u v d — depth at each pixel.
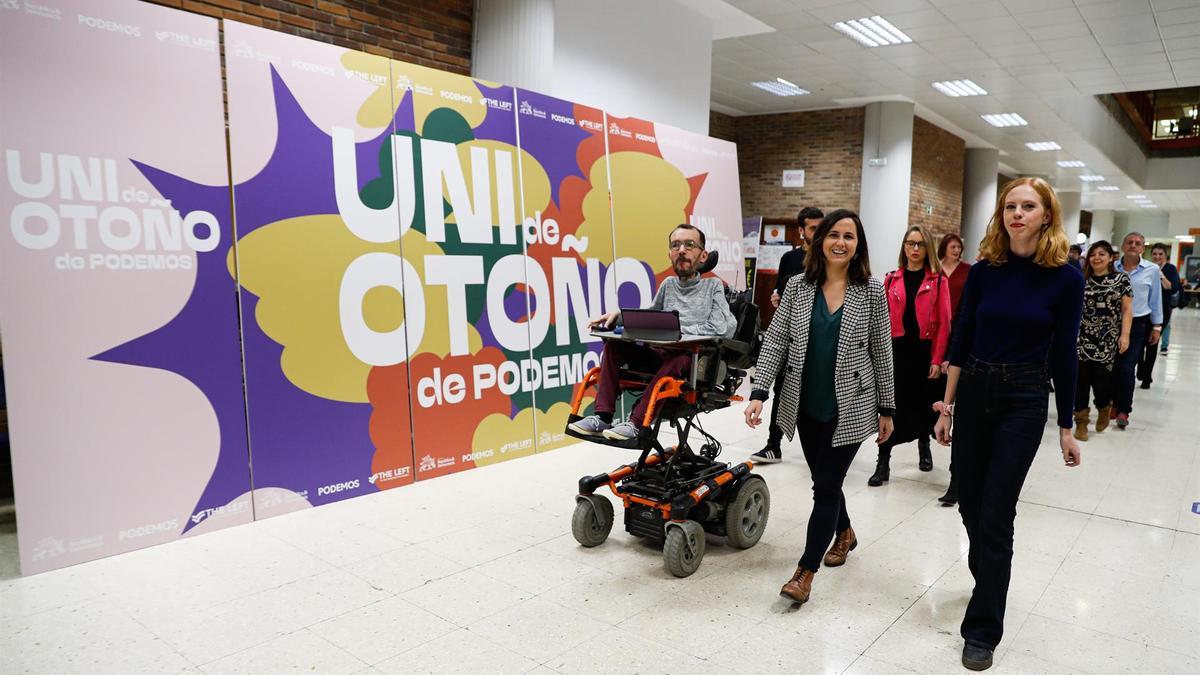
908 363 4.36
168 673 2.30
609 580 3.06
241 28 3.72
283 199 3.84
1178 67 9.73
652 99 7.77
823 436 2.87
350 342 4.10
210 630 2.58
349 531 3.57
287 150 3.87
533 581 3.04
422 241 4.46
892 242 12.38
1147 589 3.08
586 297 5.51
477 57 6.01
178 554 3.28
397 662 2.39
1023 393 2.41
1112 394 6.48
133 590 2.90
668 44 7.91
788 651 2.52
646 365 3.49
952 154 15.12
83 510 3.18
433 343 4.50
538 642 2.54
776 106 12.90
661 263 6.20
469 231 4.73
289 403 3.84
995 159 16.55
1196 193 23.31
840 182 12.89
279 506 3.80
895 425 4.43
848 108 12.72
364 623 2.65
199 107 3.54
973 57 9.56
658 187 6.26
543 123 5.28
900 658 2.49
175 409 3.45
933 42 9.01
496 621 2.69
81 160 3.18
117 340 3.28
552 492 4.22
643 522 3.29
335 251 4.04
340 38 5.08
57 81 3.12
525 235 5.08
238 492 3.65
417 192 4.45
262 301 3.75
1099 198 25.67
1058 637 2.66
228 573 3.07
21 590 2.89
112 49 3.27
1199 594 3.04
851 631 2.67
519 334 5.00
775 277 12.68
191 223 3.51
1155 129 23.45
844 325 2.80
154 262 3.39
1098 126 15.79
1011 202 2.40
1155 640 2.65
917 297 4.33
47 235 3.09
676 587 3.01
